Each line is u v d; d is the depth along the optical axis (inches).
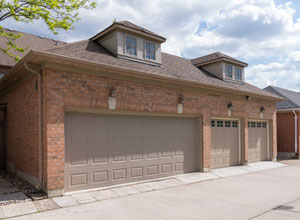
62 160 257.1
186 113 386.6
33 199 239.9
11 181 319.0
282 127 719.1
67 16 426.6
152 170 348.2
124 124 321.4
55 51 281.1
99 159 295.1
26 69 280.8
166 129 370.3
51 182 249.4
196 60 597.0
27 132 312.3
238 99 484.7
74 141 276.8
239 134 500.7
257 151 556.1
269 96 540.1
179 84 375.2
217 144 454.9
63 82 261.7
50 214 209.8
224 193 296.4
